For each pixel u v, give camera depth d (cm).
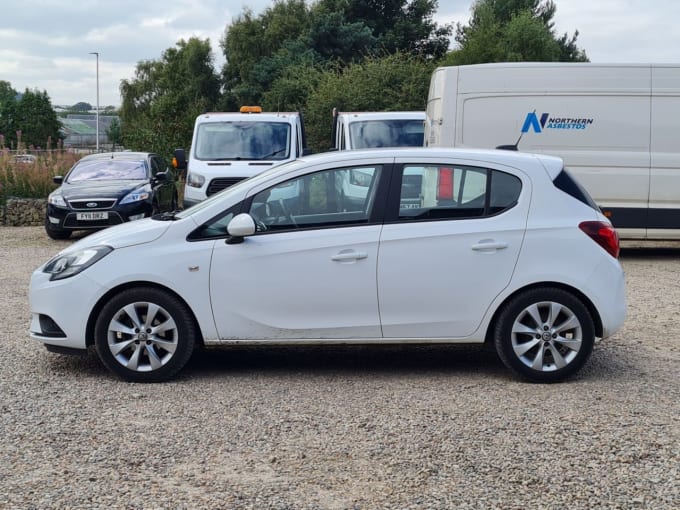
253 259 625
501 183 640
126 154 1917
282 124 1616
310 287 627
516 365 632
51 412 558
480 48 4003
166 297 627
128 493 423
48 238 1767
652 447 487
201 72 6344
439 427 525
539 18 5109
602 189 1332
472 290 629
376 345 640
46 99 8600
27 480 440
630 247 1573
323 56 4888
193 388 620
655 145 1325
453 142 1344
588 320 628
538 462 464
